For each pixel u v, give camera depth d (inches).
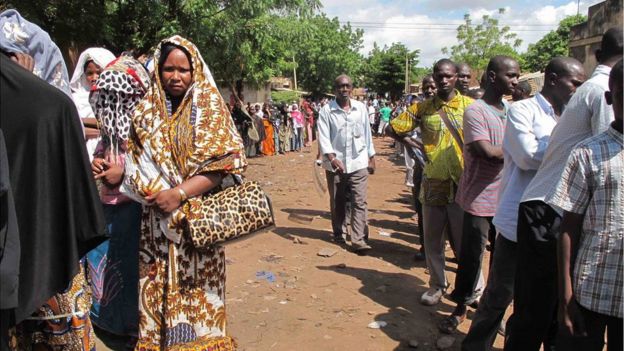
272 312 163.8
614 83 84.2
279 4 372.5
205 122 102.0
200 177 101.5
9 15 97.1
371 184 438.0
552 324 128.5
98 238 85.0
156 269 106.5
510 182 123.2
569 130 102.7
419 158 212.5
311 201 358.0
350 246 243.3
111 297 136.3
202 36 333.1
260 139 675.4
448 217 164.1
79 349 100.6
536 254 108.4
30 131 77.6
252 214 102.5
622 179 85.0
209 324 106.9
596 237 87.8
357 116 229.0
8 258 66.5
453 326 152.9
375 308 169.8
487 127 136.5
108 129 126.3
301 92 1695.4
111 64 127.0
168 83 104.1
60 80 107.8
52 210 79.8
